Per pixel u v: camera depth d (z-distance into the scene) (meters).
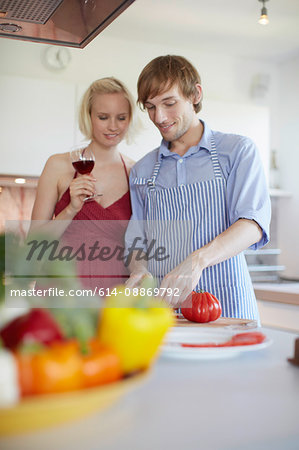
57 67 3.29
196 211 1.70
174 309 1.41
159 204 1.77
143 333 0.57
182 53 3.66
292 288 2.71
